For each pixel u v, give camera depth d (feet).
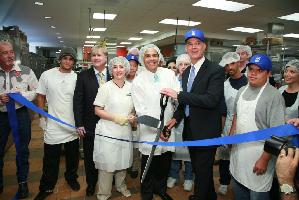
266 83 5.02
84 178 9.85
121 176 8.34
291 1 18.80
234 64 7.71
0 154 8.14
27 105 7.16
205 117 5.99
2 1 19.94
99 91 7.13
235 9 21.48
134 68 9.53
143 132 6.88
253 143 5.04
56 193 8.57
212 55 19.13
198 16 24.22
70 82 7.88
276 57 15.85
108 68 7.57
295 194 2.99
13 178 9.69
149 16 24.71
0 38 13.69
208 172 6.07
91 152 8.03
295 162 3.00
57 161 8.08
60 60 7.79
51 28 32.42
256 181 5.01
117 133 7.19
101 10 22.74
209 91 5.70
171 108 6.86
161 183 7.47
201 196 6.10
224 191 8.57
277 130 4.12
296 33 31.27
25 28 32.58
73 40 44.80
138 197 8.43
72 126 7.59
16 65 7.82
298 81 7.13
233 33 32.86
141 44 47.91
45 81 7.78
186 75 6.64
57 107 7.76
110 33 36.04
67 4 20.80
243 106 5.16
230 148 6.23
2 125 7.88
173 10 22.27
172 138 7.04
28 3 20.56
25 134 8.00
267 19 24.64
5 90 7.59
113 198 8.33
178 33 32.32
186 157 8.59
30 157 12.07
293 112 6.97
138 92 6.77
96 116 7.79
